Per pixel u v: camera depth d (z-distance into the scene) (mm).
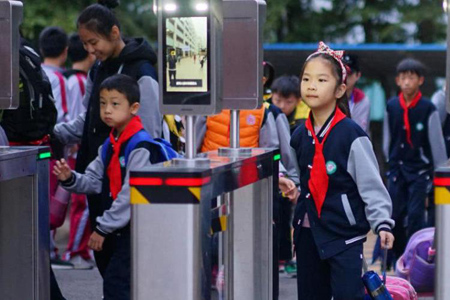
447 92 4922
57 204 7668
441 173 4520
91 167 6453
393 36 21188
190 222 4379
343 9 21672
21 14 5469
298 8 21594
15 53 5438
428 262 7738
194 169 4441
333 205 5656
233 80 5570
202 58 4680
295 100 9625
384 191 5633
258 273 5766
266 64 8148
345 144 5652
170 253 4398
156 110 6867
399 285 6438
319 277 5871
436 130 9883
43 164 5566
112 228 6055
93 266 9891
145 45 7012
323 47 5887
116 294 6141
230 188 4906
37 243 5512
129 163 6105
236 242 5637
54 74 10156
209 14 4668
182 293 4398
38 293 5555
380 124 14117
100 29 6887
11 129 7406
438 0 20766
